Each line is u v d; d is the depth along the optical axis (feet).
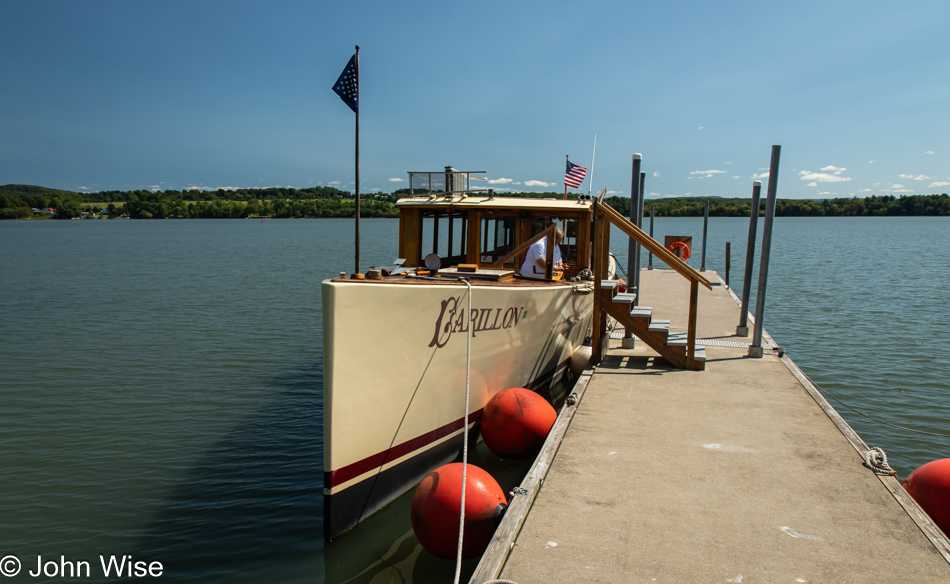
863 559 12.76
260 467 25.32
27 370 40.42
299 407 33.06
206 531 20.17
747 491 15.94
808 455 18.30
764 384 26.03
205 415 31.78
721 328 39.06
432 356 21.27
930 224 491.31
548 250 28.37
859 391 35.88
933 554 12.94
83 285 89.66
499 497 16.79
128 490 23.16
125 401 33.99
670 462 17.85
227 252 166.20
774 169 29.66
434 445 22.56
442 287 20.95
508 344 25.48
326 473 18.52
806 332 53.01
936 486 16.72
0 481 23.82
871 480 16.53
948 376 38.83
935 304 68.74
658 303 49.24
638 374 27.81
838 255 151.12
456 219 32.37
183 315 62.28
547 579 12.15
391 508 21.02
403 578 17.31
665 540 13.56
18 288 86.02
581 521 14.43
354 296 17.99
